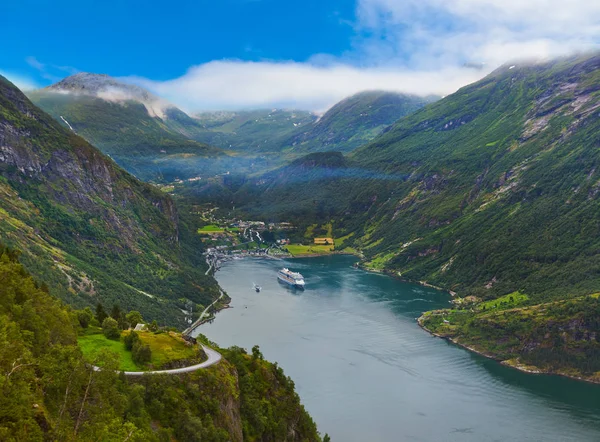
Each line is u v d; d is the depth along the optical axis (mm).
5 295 109000
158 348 134500
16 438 69875
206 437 114812
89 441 77875
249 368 161875
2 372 77562
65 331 116188
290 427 156250
